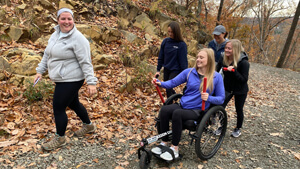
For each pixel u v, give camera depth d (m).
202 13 18.02
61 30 2.49
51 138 2.98
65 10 2.38
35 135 3.00
